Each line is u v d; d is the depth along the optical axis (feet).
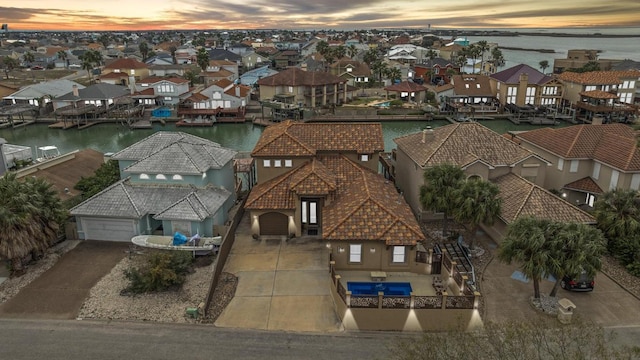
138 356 73.72
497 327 66.69
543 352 65.41
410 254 96.48
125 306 87.04
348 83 423.64
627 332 79.36
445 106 340.59
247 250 108.58
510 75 331.36
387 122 316.60
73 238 114.83
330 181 111.55
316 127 133.59
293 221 113.09
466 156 124.16
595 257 79.30
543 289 92.43
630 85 316.19
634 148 124.36
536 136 154.61
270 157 122.21
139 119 315.99
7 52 604.90
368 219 97.09
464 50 510.58
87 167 147.23
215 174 129.29
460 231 119.03
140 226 112.68
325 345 76.95
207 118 317.01
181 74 451.53
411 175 134.10
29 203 93.91
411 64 554.05
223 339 78.02
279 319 83.61
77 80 437.99
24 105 309.22
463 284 83.82
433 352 60.34
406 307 79.87
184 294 91.04
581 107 301.22
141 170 120.88
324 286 93.81
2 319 82.99
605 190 129.90
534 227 83.41
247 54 549.13
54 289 92.68
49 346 75.87
